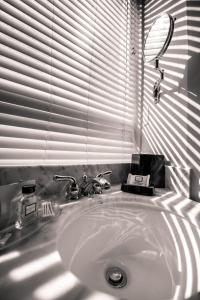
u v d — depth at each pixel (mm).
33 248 414
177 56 1016
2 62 635
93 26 1013
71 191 781
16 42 675
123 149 1275
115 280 630
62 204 727
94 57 1029
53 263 361
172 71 1049
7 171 620
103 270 660
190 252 581
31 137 733
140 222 811
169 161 1061
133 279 640
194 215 656
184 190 915
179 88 992
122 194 918
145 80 1308
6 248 410
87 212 721
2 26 630
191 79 920
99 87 1070
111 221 791
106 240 745
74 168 888
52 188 777
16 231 496
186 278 531
